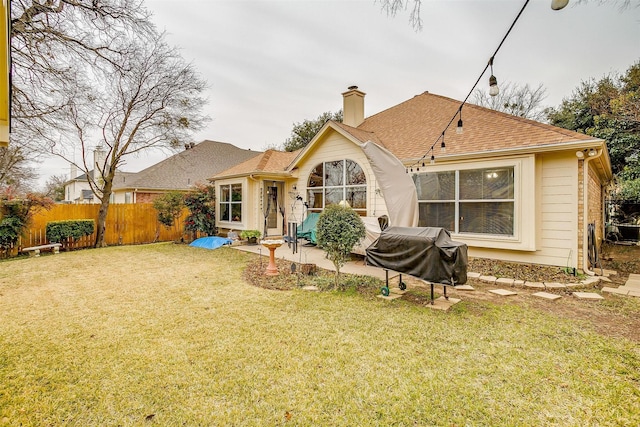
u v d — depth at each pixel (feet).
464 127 29.76
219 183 46.50
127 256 32.60
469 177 25.67
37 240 36.55
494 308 15.78
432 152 27.61
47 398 8.64
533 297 17.75
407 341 11.99
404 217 23.04
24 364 10.41
